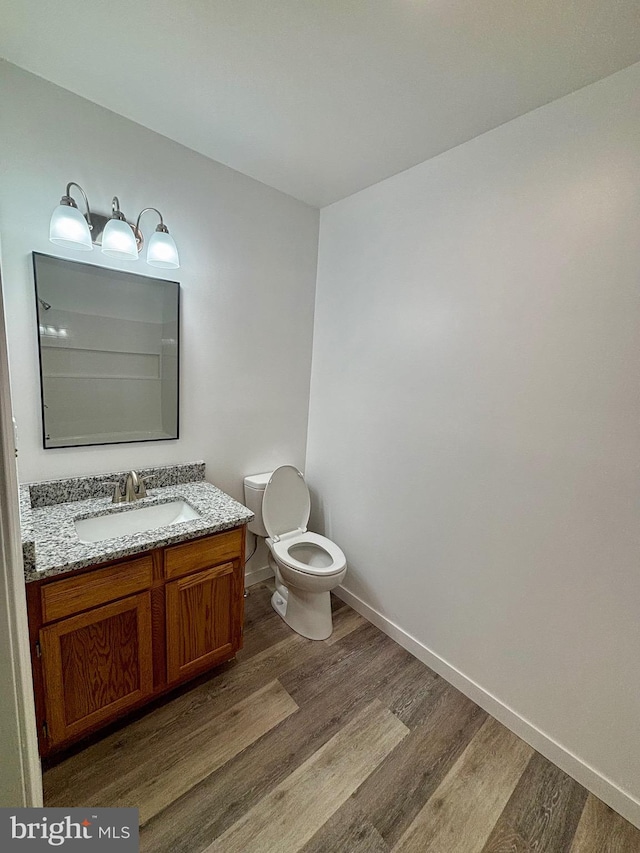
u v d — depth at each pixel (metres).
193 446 2.04
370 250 2.03
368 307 2.07
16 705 0.66
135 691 1.44
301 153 1.74
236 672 1.77
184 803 1.24
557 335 1.34
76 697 1.30
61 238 1.31
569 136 1.27
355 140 1.61
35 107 1.37
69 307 1.55
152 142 1.66
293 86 1.33
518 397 1.46
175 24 1.10
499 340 1.51
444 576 1.79
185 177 1.78
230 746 1.43
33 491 1.54
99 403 1.69
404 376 1.90
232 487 2.25
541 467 1.42
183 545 1.48
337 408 2.33
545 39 1.07
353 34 1.09
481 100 1.33
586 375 1.28
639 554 1.21
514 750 1.48
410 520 1.93
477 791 1.33
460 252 1.62
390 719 1.58
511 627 1.55
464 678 1.72
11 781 0.68
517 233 1.43
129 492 1.70
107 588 1.31
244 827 1.18
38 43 1.20
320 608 2.02
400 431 1.95
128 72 1.32
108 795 1.25
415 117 1.44
